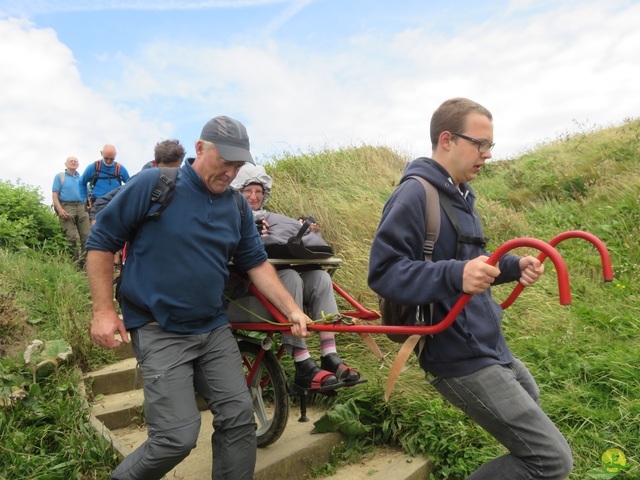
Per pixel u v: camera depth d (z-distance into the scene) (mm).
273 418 3154
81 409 3445
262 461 3066
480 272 1884
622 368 3654
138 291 2455
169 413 2383
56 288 5367
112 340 2428
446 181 2186
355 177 8875
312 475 3199
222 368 2582
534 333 4363
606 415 3270
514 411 2064
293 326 2736
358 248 5898
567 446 2096
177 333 2498
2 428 3174
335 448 3348
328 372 3139
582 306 4613
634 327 4219
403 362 2117
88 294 5535
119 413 3621
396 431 3422
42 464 2971
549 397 3525
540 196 8023
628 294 4762
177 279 2438
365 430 3420
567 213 6945
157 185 2439
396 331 2172
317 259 3291
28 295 5141
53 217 9086
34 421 3305
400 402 3574
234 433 2520
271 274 2865
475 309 2174
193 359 2543
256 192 3840
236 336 3311
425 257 2146
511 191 8461
